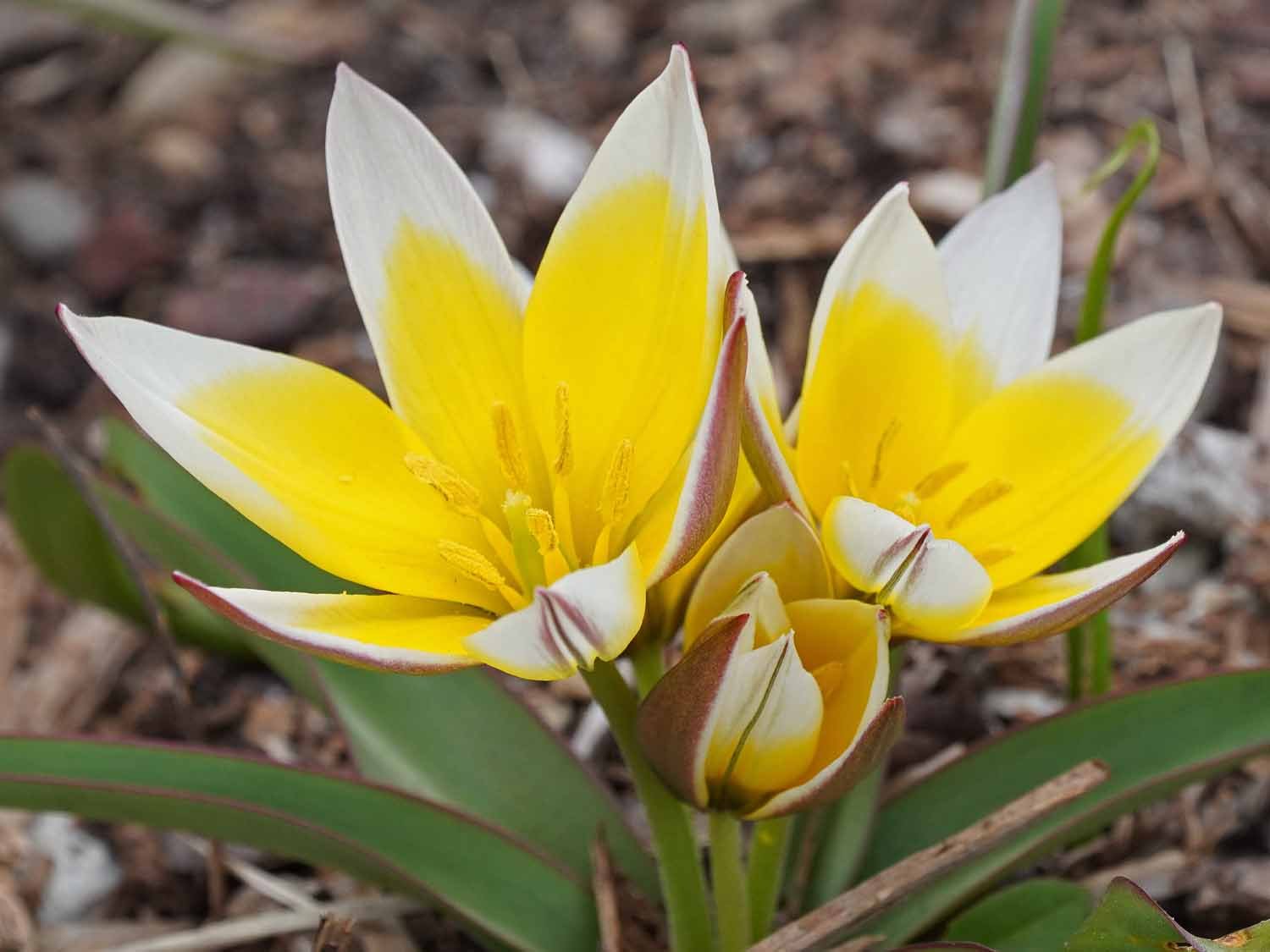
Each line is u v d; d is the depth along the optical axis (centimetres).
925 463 23
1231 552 31
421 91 45
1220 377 33
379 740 27
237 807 24
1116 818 26
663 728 22
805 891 26
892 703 21
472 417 23
